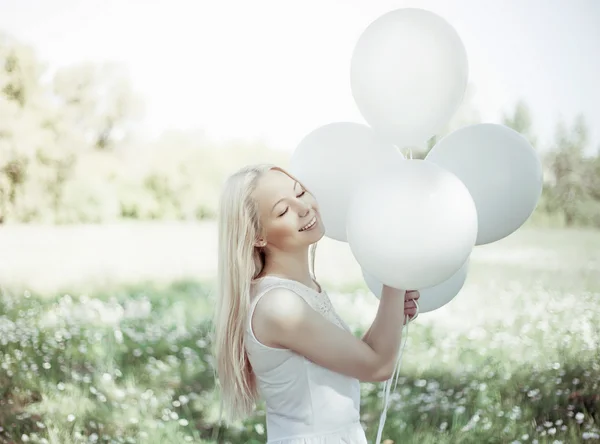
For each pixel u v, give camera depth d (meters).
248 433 3.92
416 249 1.60
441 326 5.23
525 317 5.32
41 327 5.21
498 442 3.77
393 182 1.63
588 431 3.74
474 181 1.94
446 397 4.17
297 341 1.73
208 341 5.03
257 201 1.81
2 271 6.03
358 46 1.82
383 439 3.86
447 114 1.78
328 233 2.04
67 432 3.94
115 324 5.36
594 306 5.52
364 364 1.75
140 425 3.98
